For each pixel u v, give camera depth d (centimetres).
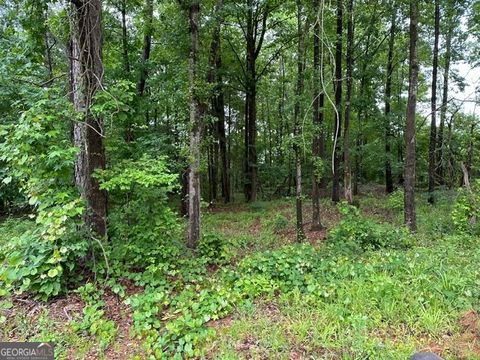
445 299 429
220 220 1322
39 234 474
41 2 588
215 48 841
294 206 1469
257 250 846
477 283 454
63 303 459
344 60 1359
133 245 562
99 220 575
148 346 372
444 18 1267
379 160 1567
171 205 1096
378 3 1180
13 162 473
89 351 375
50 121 464
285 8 1276
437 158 1345
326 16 988
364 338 365
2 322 411
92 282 505
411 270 514
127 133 1082
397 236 737
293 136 869
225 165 2016
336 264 557
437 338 371
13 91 833
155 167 575
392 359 334
